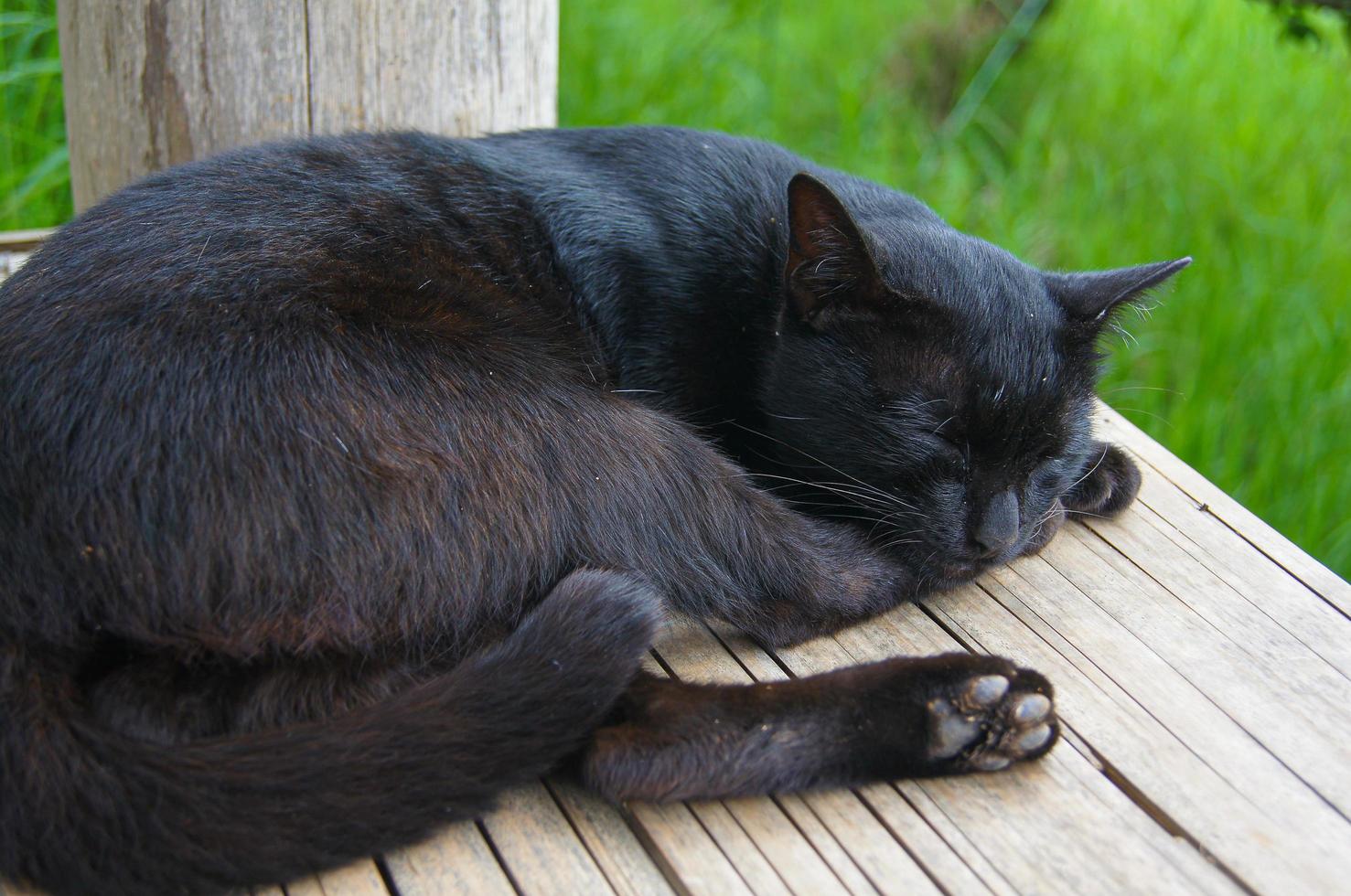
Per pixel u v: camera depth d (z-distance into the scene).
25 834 0.76
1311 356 1.23
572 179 0.94
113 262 0.83
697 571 0.86
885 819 0.80
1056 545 0.92
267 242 0.85
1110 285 0.91
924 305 0.89
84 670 0.80
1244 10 1.55
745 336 0.94
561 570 0.84
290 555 0.80
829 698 0.82
